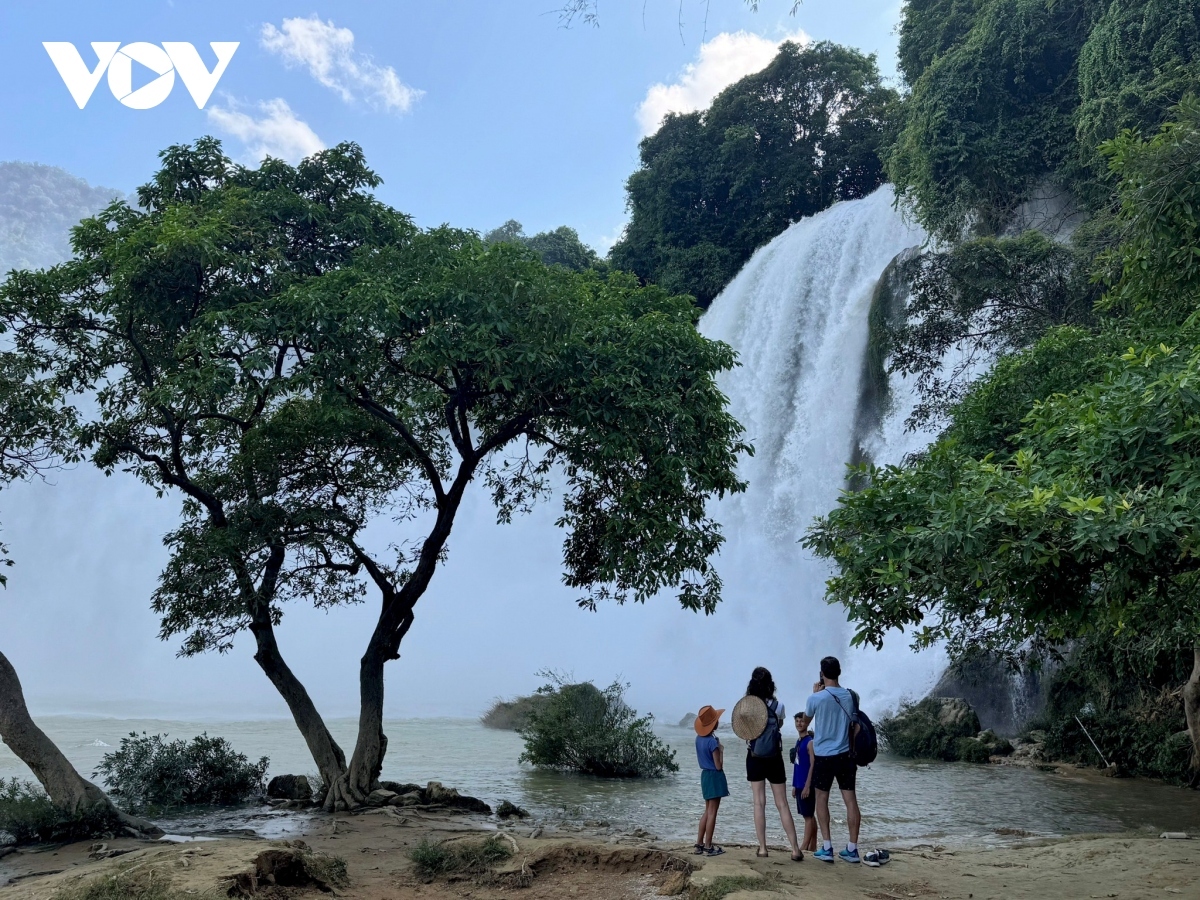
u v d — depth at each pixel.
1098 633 15.78
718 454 13.02
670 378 12.46
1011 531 6.99
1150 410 7.23
